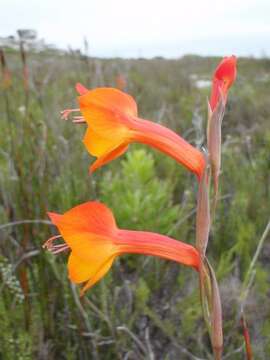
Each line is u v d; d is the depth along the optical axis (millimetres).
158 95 925
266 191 458
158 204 389
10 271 300
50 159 435
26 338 277
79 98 168
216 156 164
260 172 484
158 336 327
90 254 167
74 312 307
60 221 165
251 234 380
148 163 417
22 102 568
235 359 299
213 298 171
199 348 301
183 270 357
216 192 166
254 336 308
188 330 305
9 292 308
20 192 364
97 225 169
